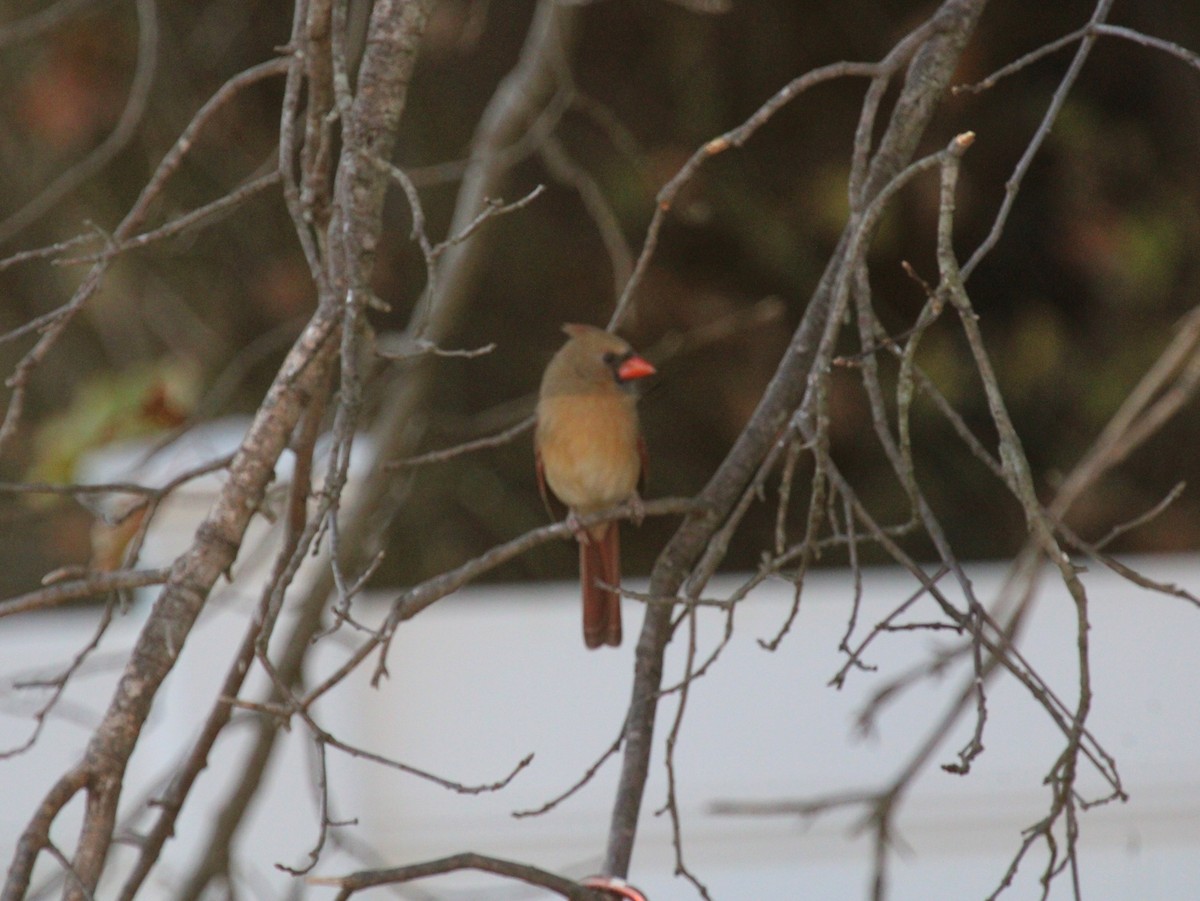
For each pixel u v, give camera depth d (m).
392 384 10.45
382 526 9.50
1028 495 4.41
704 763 7.83
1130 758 7.83
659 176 16.33
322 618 8.82
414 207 4.75
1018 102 16.83
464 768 7.80
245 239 15.68
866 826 6.94
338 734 7.79
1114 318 17.05
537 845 7.80
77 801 7.99
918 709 7.91
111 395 9.29
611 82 16.88
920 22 16.50
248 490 4.98
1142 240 16.56
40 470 9.18
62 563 16.09
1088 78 16.98
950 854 7.80
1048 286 17.38
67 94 14.64
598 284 17.16
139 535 5.39
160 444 8.03
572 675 7.87
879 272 16.92
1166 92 16.81
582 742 7.82
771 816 7.79
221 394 9.50
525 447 16.81
